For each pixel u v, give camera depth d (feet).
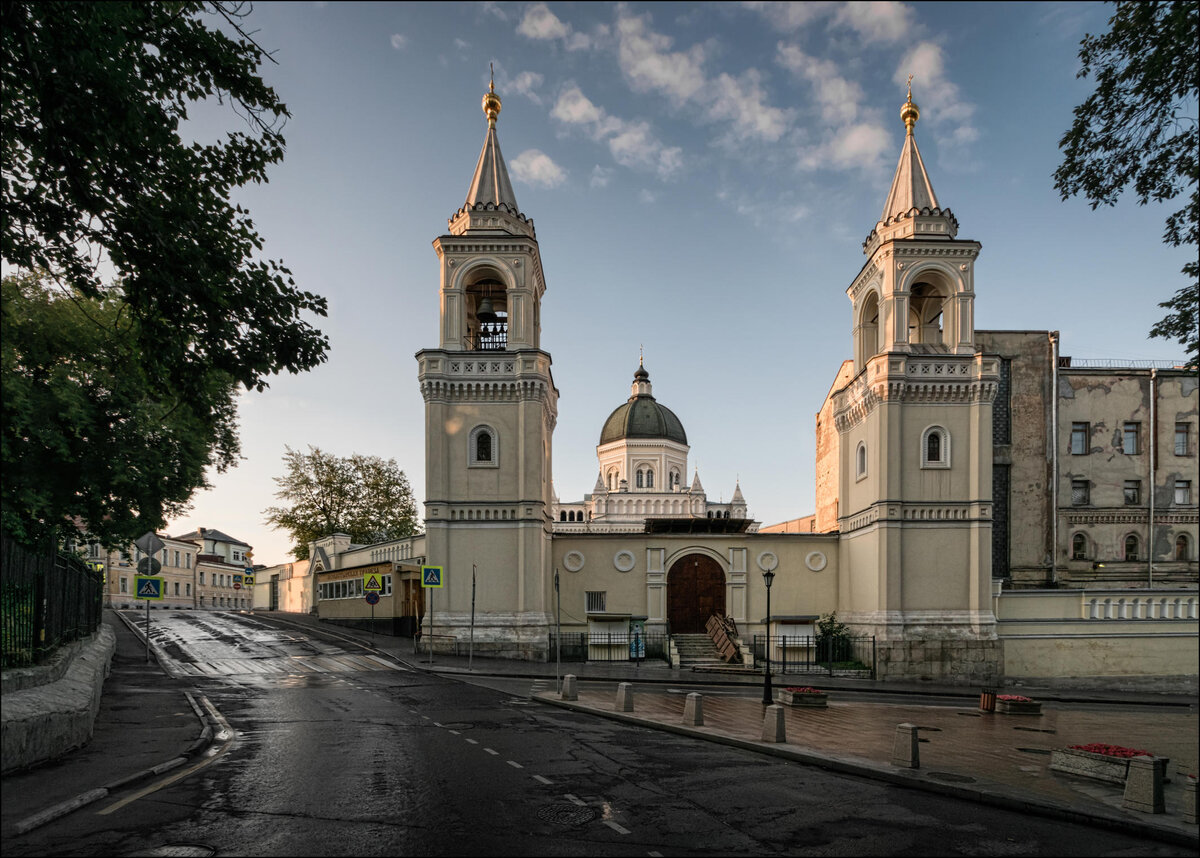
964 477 118.83
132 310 46.29
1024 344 149.48
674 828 34.55
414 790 39.58
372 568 155.02
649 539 132.67
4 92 37.01
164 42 42.22
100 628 110.93
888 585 115.96
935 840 34.17
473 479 118.83
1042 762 51.75
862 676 115.34
